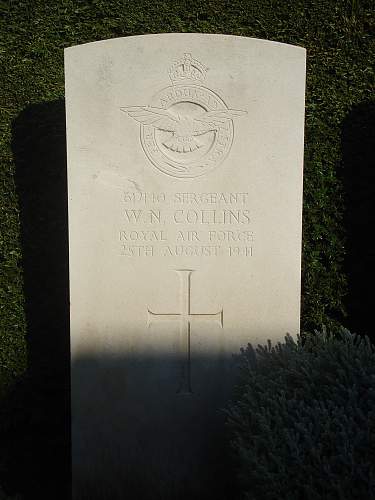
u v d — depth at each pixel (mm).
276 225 1105
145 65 1073
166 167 1091
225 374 1131
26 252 1427
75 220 1095
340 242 1414
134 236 1102
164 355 1127
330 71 1396
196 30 1426
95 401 1131
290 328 1125
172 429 1139
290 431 876
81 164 1085
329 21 1392
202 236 1106
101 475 1146
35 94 1401
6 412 1442
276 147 1091
